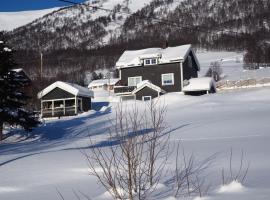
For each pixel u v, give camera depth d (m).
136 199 5.30
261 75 63.94
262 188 5.40
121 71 47.75
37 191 6.34
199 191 5.36
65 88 42.34
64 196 5.81
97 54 181.88
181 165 7.83
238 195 5.10
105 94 63.66
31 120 25.48
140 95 44.41
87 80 136.88
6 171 8.59
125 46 195.62
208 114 24.89
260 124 16.38
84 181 6.92
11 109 24.69
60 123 30.91
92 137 19.52
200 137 14.12
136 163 5.95
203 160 8.28
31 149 16.12
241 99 32.44
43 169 8.49
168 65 45.41
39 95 41.75
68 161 9.37
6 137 25.97
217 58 137.25
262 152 8.88
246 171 6.32
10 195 6.14
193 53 48.25
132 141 6.17
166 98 36.56
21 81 25.39
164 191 5.61
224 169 7.11
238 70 93.31
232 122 18.02
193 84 43.25
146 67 46.47
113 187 5.40
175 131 17.00
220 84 47.75
